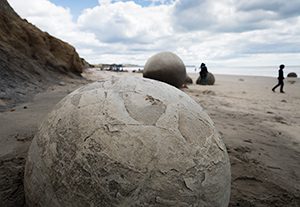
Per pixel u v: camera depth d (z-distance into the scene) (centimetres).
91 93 162
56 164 139
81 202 130
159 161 132
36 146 157
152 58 910
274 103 833
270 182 271
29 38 1109
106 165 130
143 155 132
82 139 138
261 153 355
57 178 137
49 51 1196
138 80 175
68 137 143
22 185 216
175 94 169
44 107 536
